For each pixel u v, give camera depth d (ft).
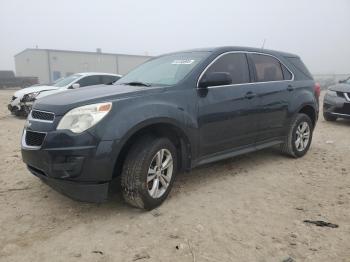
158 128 12.62
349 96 31.48
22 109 35.12
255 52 17.02
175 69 14.60
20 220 11.53
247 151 16.11
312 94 19.69
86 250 9.75
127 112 11.35
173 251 9.68
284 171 16.98
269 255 9.52
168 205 12.67
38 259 9.33
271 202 13.12
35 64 184.75
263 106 16.40
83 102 11.14
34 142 11.50
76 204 12.76
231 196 13.65
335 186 14.98
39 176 11.60
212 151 14.39
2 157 19.12
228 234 10.63
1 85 124.98
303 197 13.66
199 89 13.67
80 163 10.61
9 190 14.12
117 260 9.27
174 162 12.82
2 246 9.95
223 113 14.42
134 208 12.37
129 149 11.82
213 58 14.79
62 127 10.87
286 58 18.97
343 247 9.96
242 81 15.72
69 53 182.70
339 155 20.57
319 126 32.45
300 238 10.43
